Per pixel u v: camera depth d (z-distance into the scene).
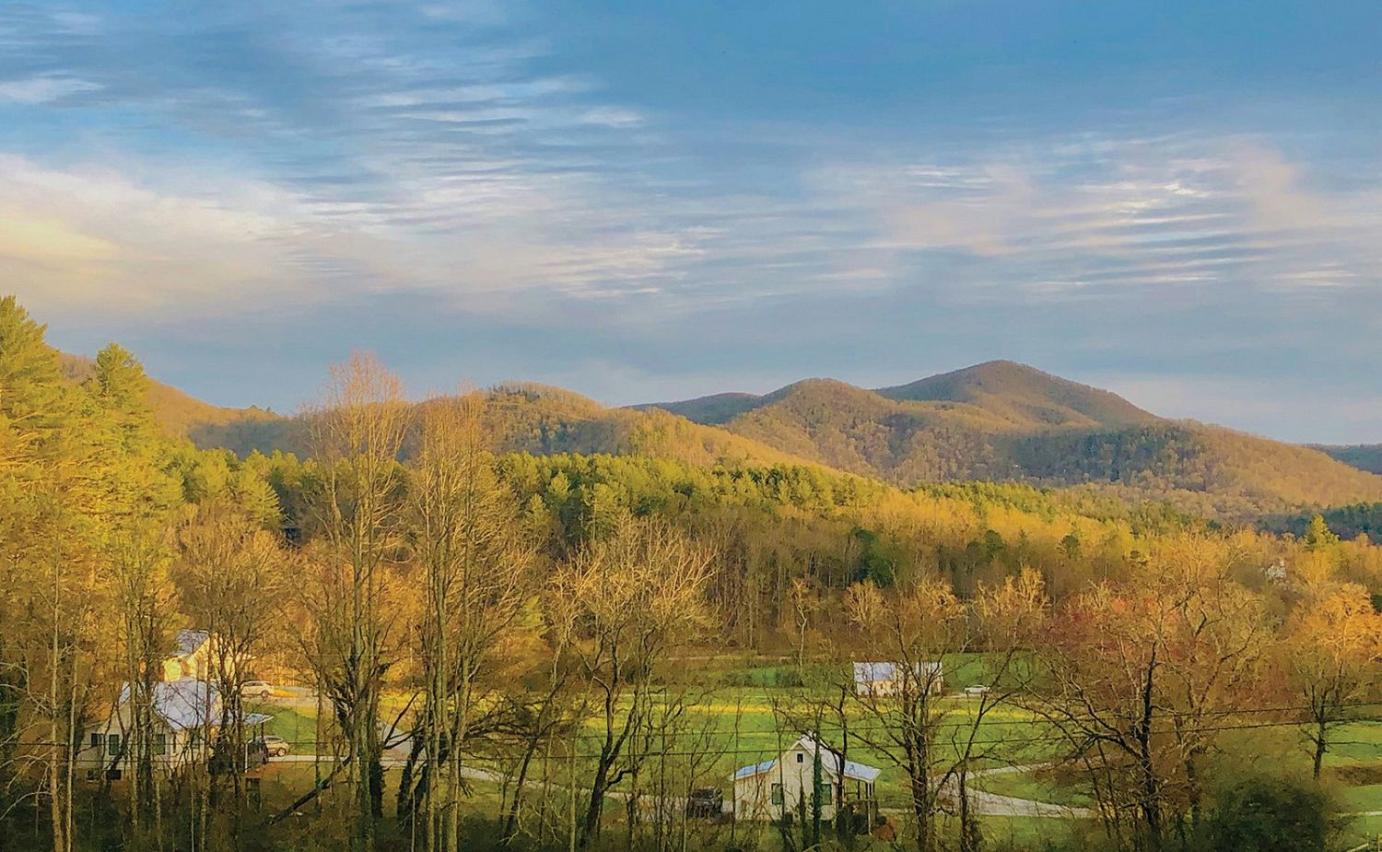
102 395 69.81
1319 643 50.22
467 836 37.88
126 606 36.88
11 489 40.03
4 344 52.88
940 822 42.03
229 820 37.72
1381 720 52.94
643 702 37.28
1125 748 32.22
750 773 45.38
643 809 39.69
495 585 36.59
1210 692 35.41
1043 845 38.78
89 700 38.06
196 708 39.91
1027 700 39.31
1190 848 31.88
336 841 35.47
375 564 37.78
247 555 40.94
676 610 38.00
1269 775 32.47
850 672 41.56
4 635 35.88
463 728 33.62
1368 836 37.44
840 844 37.84
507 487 46.31
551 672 38.38
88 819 39.00
